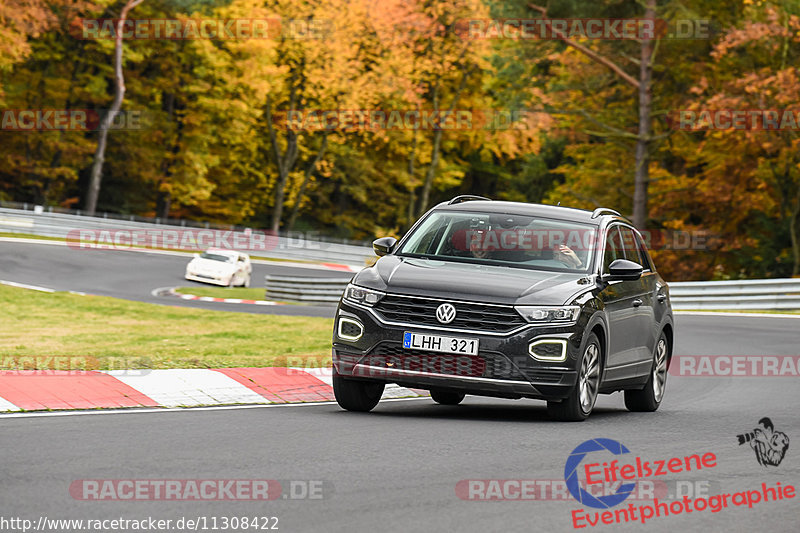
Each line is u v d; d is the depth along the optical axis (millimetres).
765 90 158000
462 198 42844
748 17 170750
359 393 37469
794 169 171500
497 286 35906
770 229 168375
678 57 170875
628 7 161375
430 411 39688
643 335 42625
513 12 160500
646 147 165500
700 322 95438
